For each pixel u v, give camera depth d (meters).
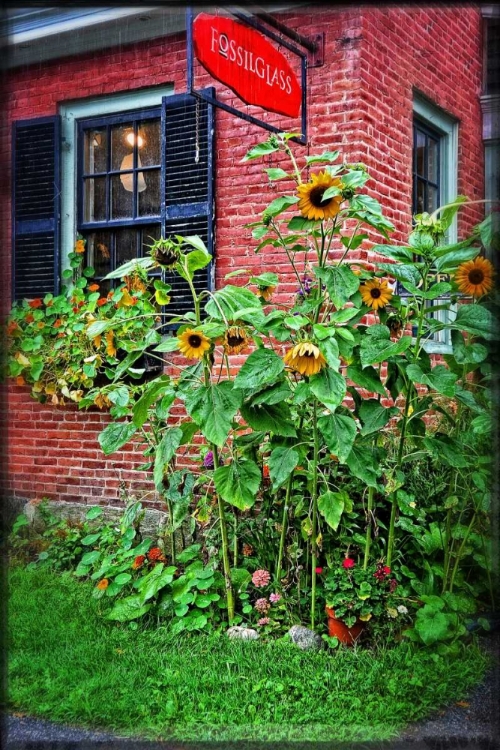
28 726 2.85
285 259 4.89
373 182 4.91
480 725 2.76
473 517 3.60
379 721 2.80
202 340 3.20
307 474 3.58
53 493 5.77
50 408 5.80
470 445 3.42
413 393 3.50
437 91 5.98
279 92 4.37
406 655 3.21
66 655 3.39
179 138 5.21
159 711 2.94
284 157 4.93
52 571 4.69
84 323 5.32
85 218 5.82
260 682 3.08
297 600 3.69
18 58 5.80
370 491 3.55
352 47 4.74
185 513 3.93
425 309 3.24
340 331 3.12
